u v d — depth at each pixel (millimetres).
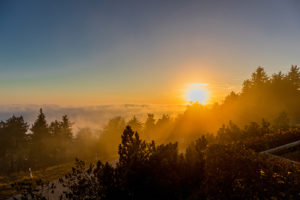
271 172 4551
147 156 4277
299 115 32344
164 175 3455
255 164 4949
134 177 3461
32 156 30891
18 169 23672
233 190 3996
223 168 4793
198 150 4352
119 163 4312
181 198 3350
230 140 11406
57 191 7738
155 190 3268
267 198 3689
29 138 37688
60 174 11922
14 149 34188
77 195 3982
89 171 4238
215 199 3730
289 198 3596
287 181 4227
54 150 34469
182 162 3854
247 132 11992
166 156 3975
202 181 3959
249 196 3797
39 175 12109
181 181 3496
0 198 7957
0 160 30188
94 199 3787
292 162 6164
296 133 10305
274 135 10141
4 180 11273
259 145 8906
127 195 3420
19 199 7445
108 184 3664
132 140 4457
